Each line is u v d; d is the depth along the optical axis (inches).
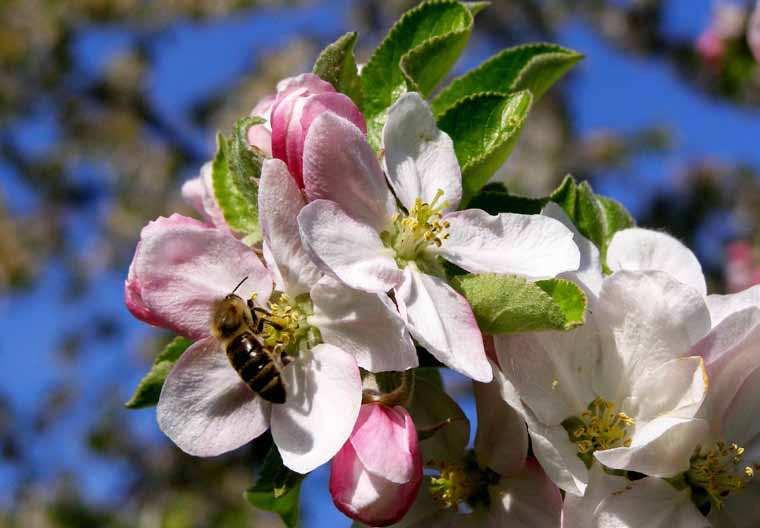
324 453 6.8
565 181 8.2
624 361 7.3
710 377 7.2
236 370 6.9
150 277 7.0
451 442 7.5
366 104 8.3
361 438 6.8
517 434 7.2
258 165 7.4
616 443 7.2
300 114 7.1
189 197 8.8
